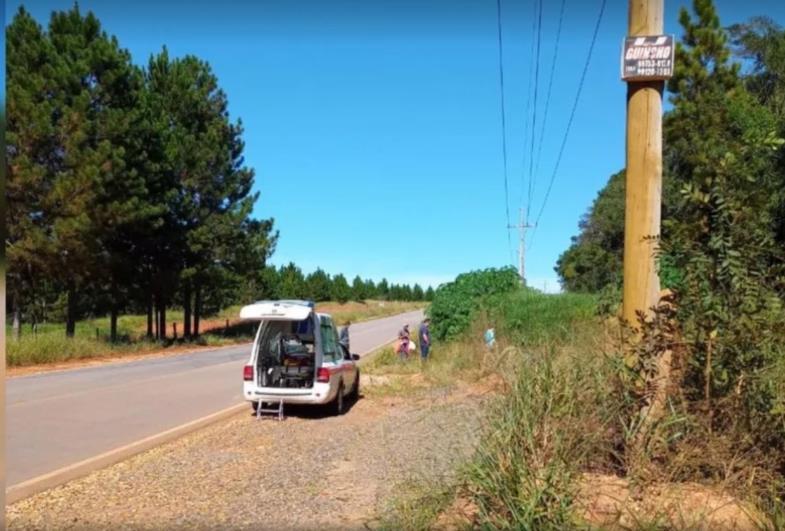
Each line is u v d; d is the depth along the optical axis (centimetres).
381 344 4322
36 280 3117
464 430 708
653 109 580
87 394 1661
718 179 533
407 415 1172
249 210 4209
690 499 478
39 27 2744
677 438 512
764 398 501
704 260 516
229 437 1098
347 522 603
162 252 3872
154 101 3769
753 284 506
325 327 1420
